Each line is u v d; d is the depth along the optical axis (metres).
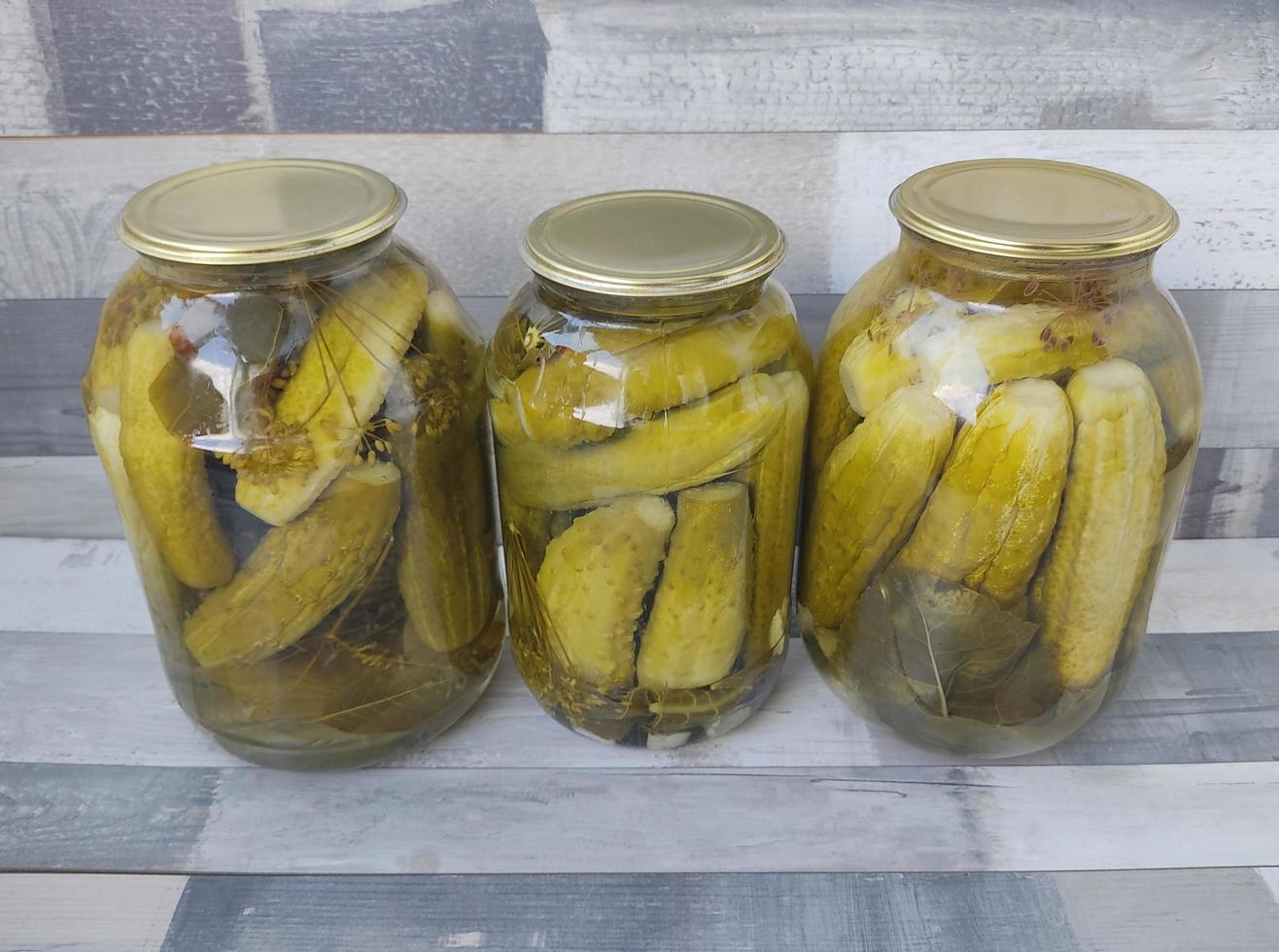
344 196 0.38
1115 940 0.38
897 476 0.37
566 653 0.42
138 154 0.48
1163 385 0.36
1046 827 0.42
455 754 0.46
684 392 0.36
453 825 0.42
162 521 0.37
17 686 0.49
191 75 0.46
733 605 0.41
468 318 0.42
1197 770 0.45
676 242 0.37
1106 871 0.40
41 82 0.46
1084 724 0.43
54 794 0.44
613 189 0.48
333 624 0.39
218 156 0.48
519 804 0.43
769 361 0.38
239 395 0.35
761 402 0.37
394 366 0.36
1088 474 0.35
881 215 0.50
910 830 0.42
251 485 0.35
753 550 0.40
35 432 0.57
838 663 0.44
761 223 0.39
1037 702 0.41
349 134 0.48
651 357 0.36
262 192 0.38
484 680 0.46
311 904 0.39
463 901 0.39
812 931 0.38
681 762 0.45
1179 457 0.37
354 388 0.36
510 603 0.45
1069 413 0.35
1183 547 0.59
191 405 0.35
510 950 0.38
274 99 0.47
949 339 0.36
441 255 0.51
